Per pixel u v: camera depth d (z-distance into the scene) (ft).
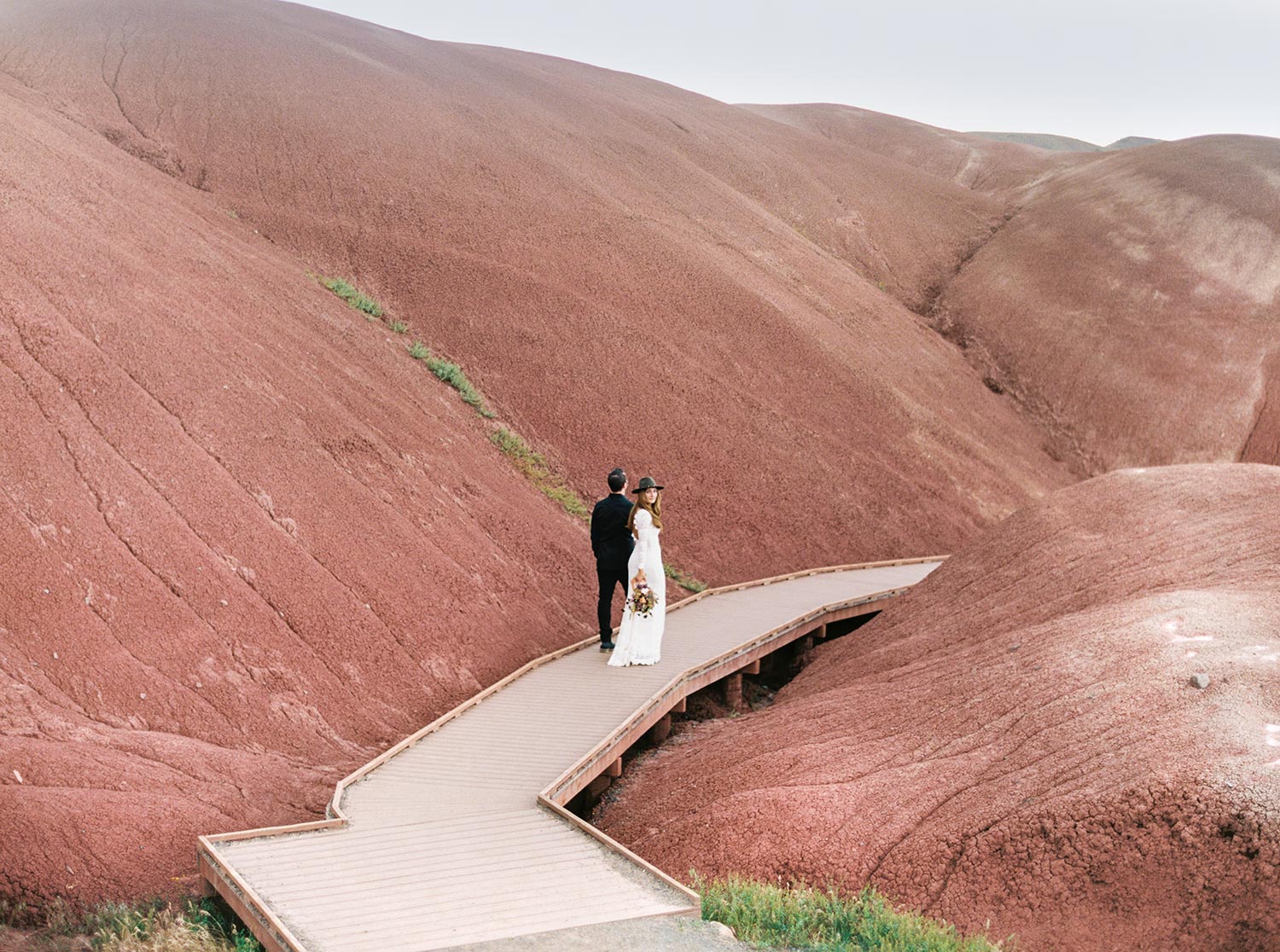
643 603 42.86
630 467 73.77
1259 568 38.11
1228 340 128.16
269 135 97.04
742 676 47.98
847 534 78.69
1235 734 26.55
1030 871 25.38
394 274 82.94
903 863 26.53
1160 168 162.61
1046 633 35.99
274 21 134.92
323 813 28.94
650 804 33.40
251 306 58.29
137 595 33.94
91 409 39.55
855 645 49.21
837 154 171.73
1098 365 124.36
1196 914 23.47
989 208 165.27
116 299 47.21
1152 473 48.88
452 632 42.91
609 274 93.20
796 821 28.35
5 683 28.53
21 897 22.66
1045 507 49.62
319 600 39.06
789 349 95.45
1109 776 26.58
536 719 36.17
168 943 21.58
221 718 32.12
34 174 57.06
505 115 122.52
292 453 45.55
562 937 21.30
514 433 71.20
